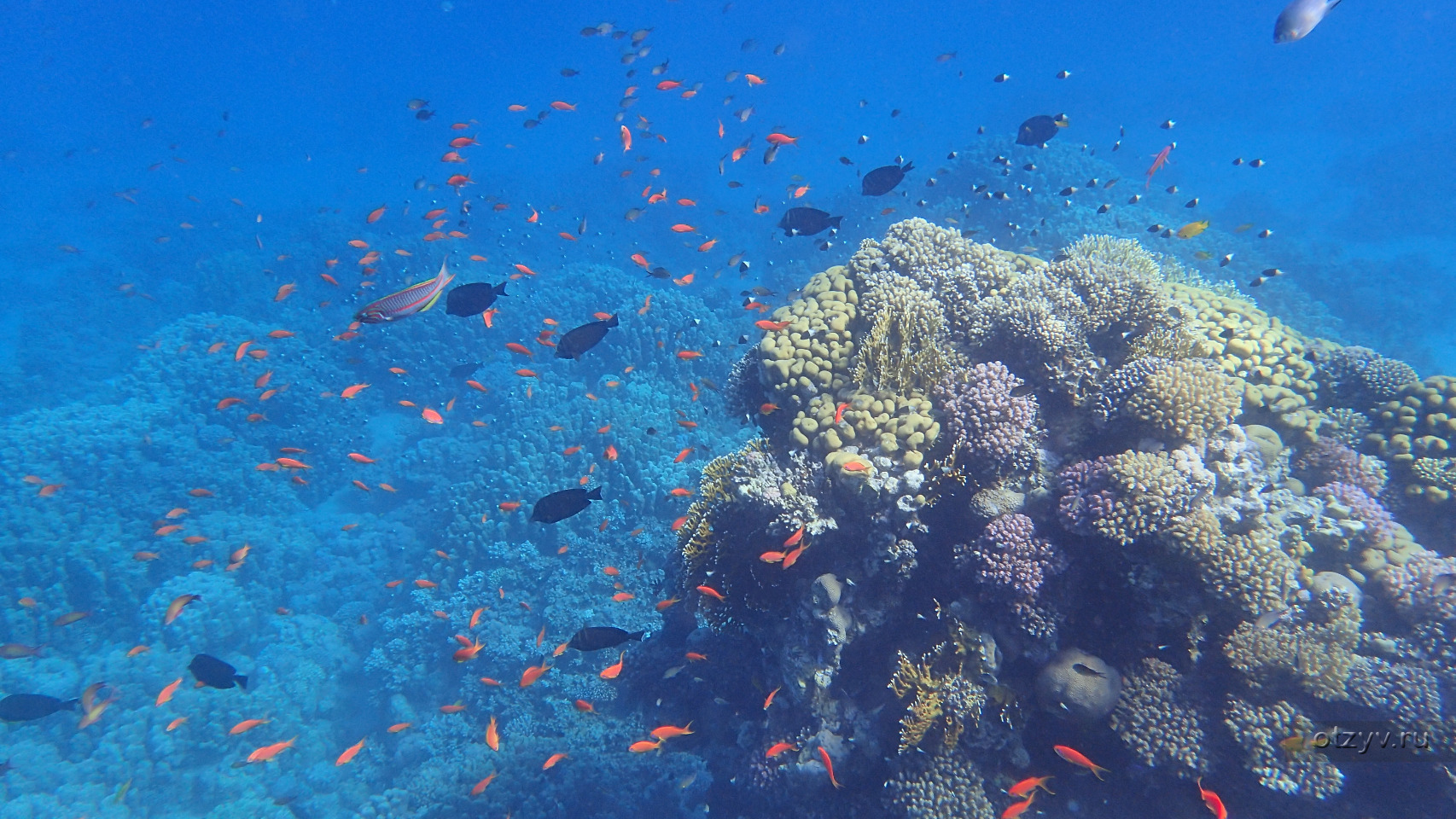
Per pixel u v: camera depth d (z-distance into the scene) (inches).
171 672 451.8
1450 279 1097.4
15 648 333.7
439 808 371.2
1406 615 195.8
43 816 384.2
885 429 217.9
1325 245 1181.7
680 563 305.1
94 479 576.4
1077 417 225.9
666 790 339.3
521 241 1224.2
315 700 484.4
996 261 285.1
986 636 196.2
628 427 565.3
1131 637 191.8
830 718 222.7
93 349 927.7
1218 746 177.9
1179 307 265.9
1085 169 1056.8
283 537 592.7
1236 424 224.1
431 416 375.6
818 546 228.8
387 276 895.1
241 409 664.4
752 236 1368.1
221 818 407.5
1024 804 173.5
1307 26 215.3
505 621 470.9
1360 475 235.0
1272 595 173.8
